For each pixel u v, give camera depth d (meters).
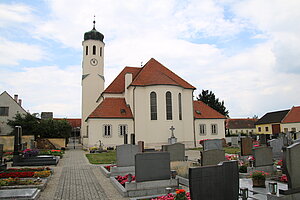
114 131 35.19
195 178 6.98
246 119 79.88
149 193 10.49
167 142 34.25
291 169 8.15
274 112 66.06
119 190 11.04
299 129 53.38
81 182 13.41
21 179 12.75
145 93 35.53
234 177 7.71
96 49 50.34
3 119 43.97
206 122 40.09
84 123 48.59
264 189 10.73
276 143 21.86
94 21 52.09
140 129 34.88
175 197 8.42
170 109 35.12
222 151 13.91
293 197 8.05
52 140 39.41
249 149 18.94
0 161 15.85
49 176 14.00
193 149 34.72
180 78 40.03
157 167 10.77
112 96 41.03
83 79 49.44
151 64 39.84
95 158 24.95
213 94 67.69
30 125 39.69
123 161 15.12
